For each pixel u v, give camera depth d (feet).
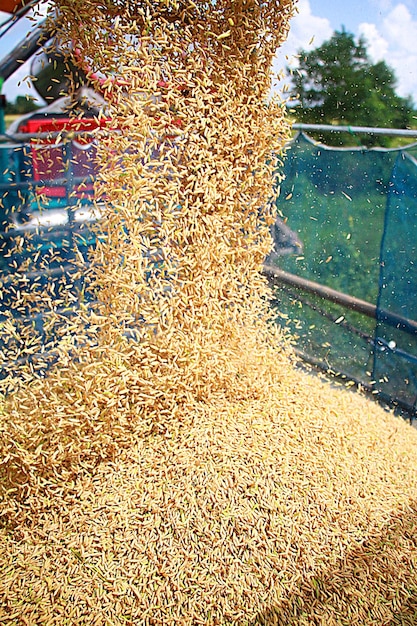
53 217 12.74
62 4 8.26
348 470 9.75
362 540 8.46
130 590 7.37
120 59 8.52
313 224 16.69
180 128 9.61
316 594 7.61
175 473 8.98
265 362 11.94
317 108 31.78
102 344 9.58
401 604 7.59
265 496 8.73
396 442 11.23
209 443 9.64
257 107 10.49
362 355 15.30
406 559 8.27
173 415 9.93
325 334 16.47
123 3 8.67
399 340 14.07
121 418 9.34
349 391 14.55
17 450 8.48
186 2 9.12
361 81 31.89
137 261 9.17
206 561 7.80
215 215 10.28
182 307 10.27
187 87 9.46
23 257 13.09
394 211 14.11
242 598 7.43
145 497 8.57
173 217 9.80
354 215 15.43
